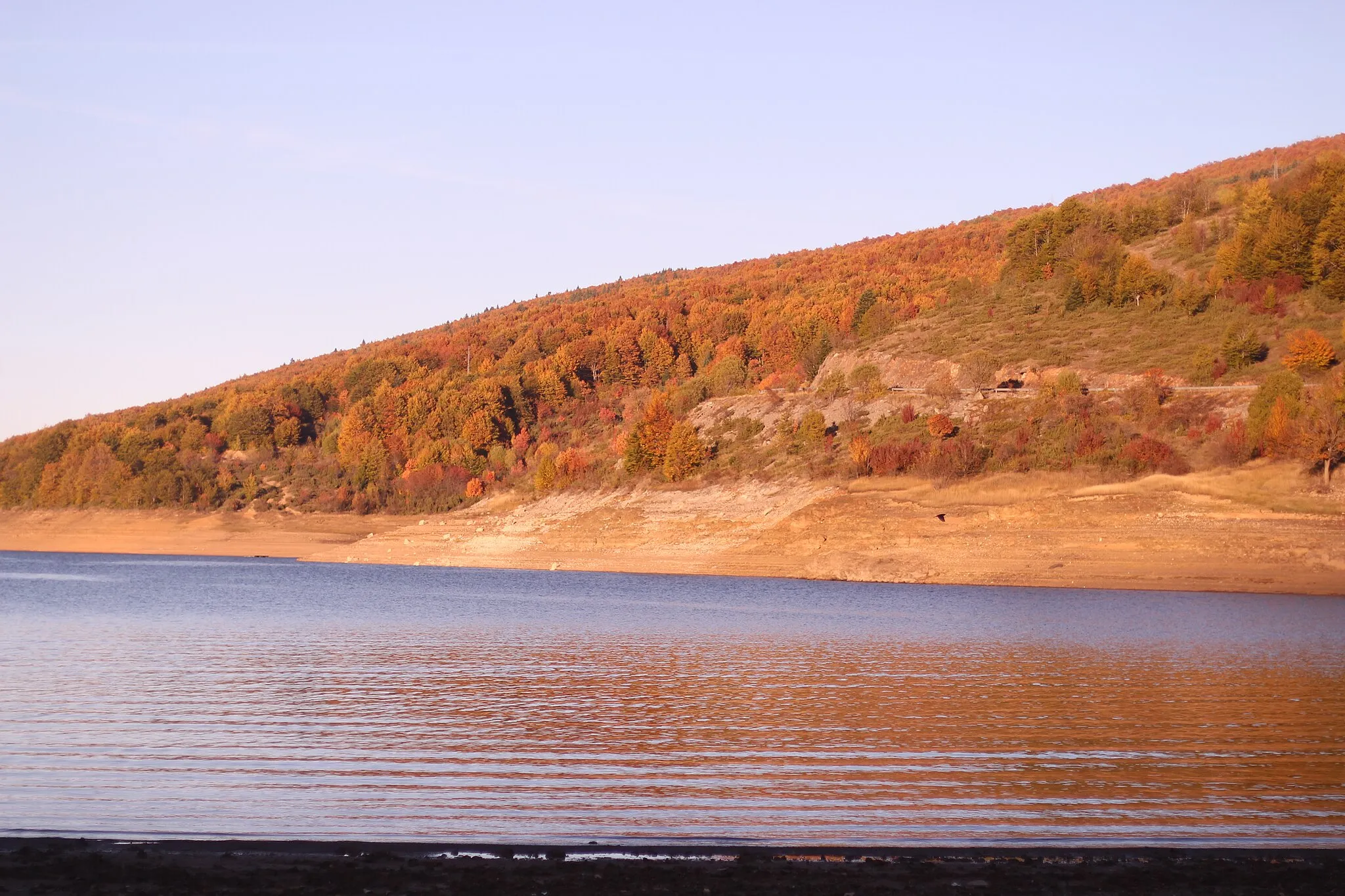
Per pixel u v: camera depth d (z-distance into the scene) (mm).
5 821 20531
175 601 71938
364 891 16406
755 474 116062
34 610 63656
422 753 26281
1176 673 39000
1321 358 101125
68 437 196000
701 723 30000
